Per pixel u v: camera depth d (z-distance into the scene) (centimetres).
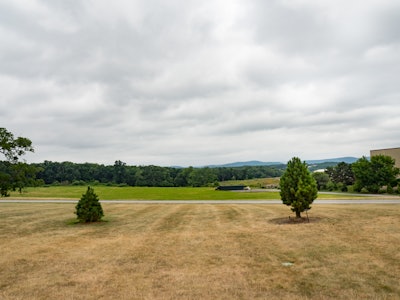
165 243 1208
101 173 11488
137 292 684
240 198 3859
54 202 3609
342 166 7450
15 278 792
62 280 773
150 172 11319
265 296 642
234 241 1193
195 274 802
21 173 2295
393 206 2216
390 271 758
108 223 1858
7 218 2134
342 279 720
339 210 2027
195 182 10531
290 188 1681
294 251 990
